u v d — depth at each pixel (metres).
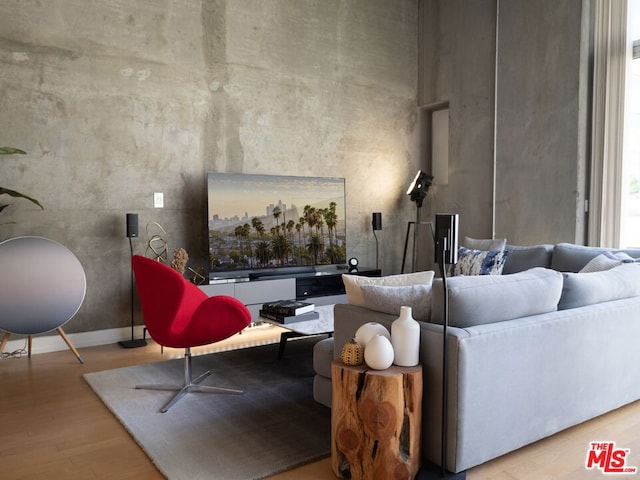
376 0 6.49
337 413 2.28
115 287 4.83
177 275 2.99
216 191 5.11
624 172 4.96
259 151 5.61
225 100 5.37
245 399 3.25
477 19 6.15
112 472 2.36
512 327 2.41
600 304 2.91
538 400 2.54
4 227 4.33
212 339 3.16
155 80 4.96
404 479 2.17
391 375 2.14
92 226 4.70
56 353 4.41
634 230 5.08
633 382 3.07
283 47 5.74
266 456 2.49
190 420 2.93
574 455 2.53
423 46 6.84
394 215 6.79
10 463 2.45
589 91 5.23
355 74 6.33
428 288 2.56
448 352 2.24
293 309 3.61
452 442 2.24
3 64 4.27
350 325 2.73
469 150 6.32
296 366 3.96
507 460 2.48
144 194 4.95
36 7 4.38
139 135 4.90
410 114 6.88
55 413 3.07
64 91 4.53
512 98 5.78
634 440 2.70
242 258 5.29
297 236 5.66
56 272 3.98
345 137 6.28
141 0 4.86
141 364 4.05
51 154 4.49
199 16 5.19
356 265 6.05
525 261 4.64
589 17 5.17
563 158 5.33
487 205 6.14
